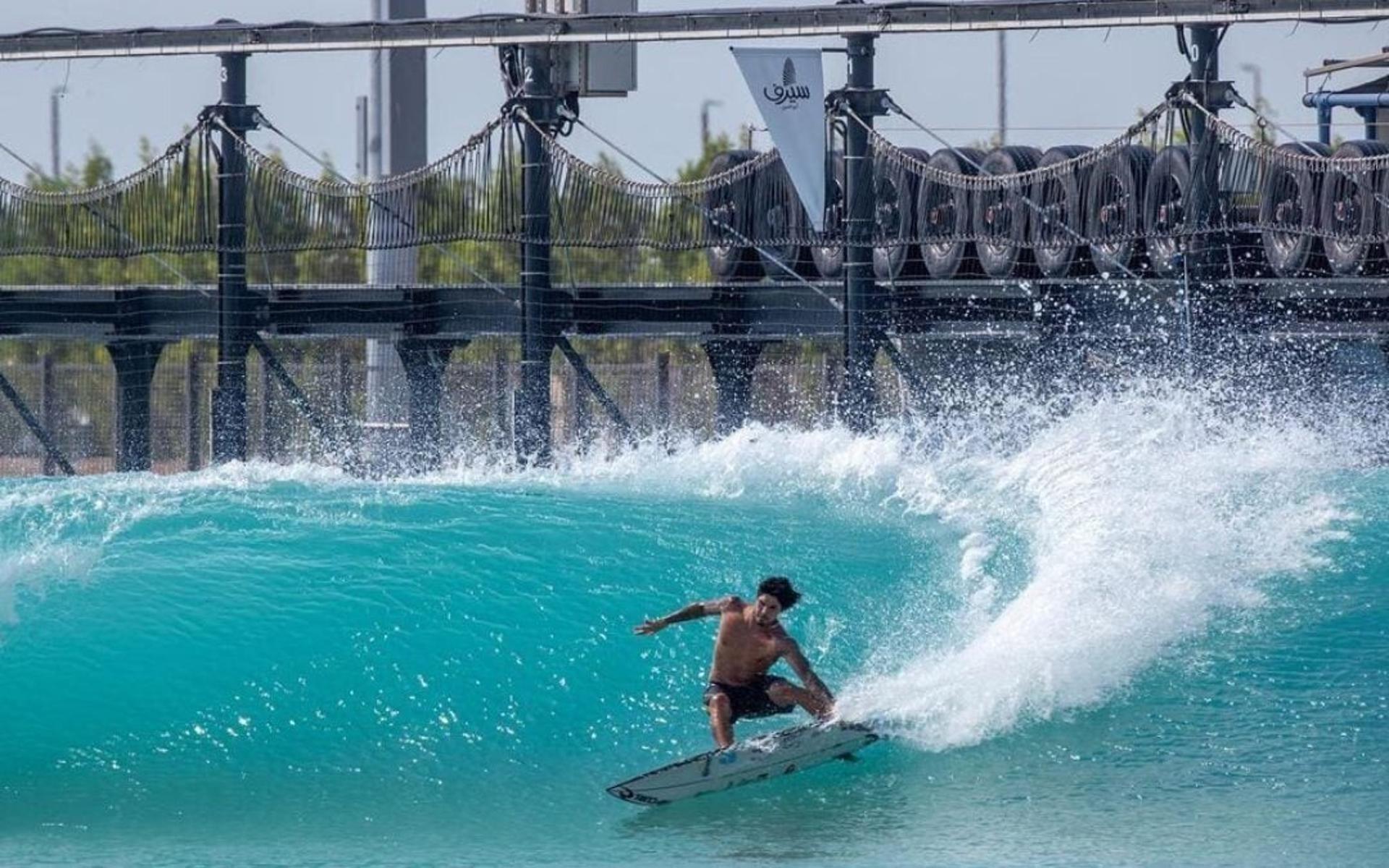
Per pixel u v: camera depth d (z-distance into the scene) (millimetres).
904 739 51781
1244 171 93750
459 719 53156
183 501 75312
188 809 47312
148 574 61938
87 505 73625
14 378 151000
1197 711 53562
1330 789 47688
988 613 61844
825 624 61250
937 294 102375
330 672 54969
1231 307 95375
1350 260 92750
